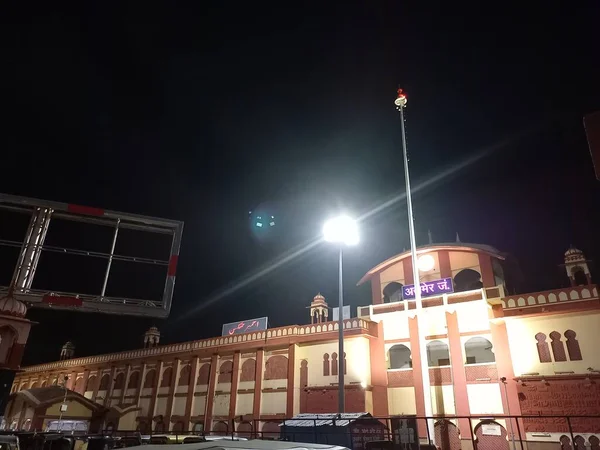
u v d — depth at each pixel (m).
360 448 16.94
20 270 10.30
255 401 32.53
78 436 15.52
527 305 25.91
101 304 10.85
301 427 18.00
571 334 24.36
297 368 31.84
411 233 24.11
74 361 51.62
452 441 25.78
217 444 4.29
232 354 36.06
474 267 30.77
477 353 29.72
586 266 29.75
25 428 37.44
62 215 11.28
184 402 37.38
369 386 28.55
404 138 26.48
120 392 43.88
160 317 11.39
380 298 33.69
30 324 9.41
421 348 22.48
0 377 8.69
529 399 24.19
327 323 31.55
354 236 21.59
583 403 22.69
